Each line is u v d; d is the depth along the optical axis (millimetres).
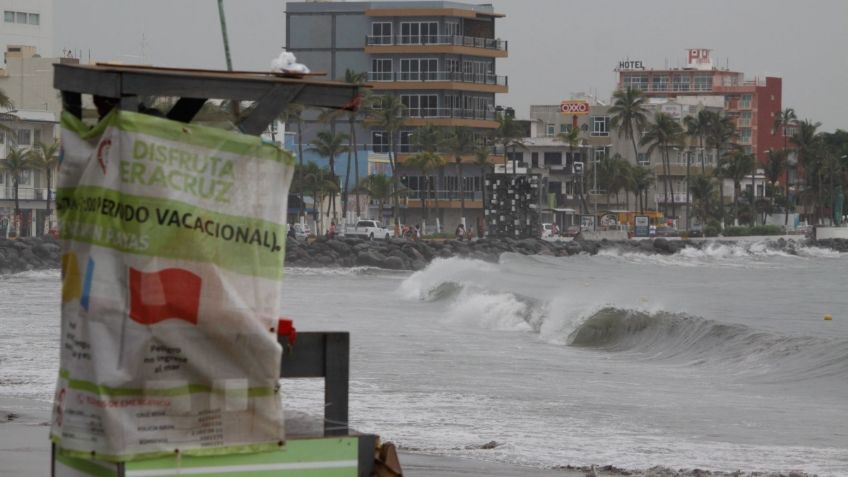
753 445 29266
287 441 11758
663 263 196625
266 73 12188
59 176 11617
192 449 11297
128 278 11000
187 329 11164
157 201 11008
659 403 37750
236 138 11320
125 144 10938
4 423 27719
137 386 11070
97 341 11039
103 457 11078
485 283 98188
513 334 65688
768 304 99562
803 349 52281
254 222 11398
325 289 110688
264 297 11453
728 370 50062
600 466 24812
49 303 80625
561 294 84438
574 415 34094
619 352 57406
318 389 34688
